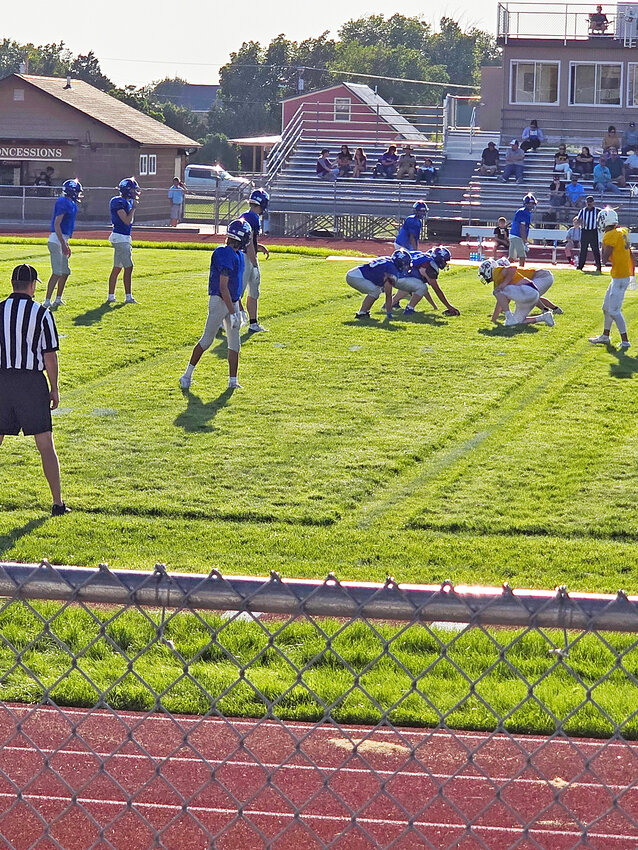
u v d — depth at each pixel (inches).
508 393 586.2
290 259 1159.6
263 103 5251.0
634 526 390.3
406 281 784.9
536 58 1972.2
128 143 2172.7
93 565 341.7
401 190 1833.2
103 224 2003.0
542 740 219.0
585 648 266.5
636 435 508.7
